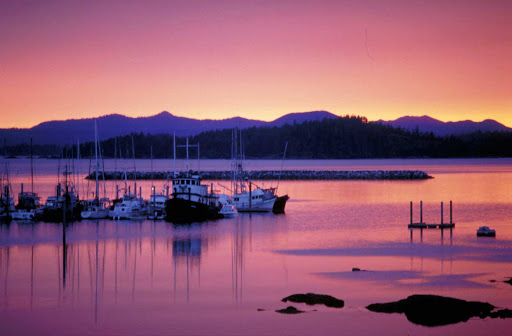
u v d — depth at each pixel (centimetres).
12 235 9794
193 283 6344
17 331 4931
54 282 6438
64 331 4925
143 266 7231
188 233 10081
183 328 4941
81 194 19788
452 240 9000
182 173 12431
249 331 4850
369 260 7419
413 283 6188
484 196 18762
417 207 15088
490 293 5797
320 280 6359
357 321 5028
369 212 13838
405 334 4756
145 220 11888
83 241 9175
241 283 6303
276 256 7794
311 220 12106
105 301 5703
